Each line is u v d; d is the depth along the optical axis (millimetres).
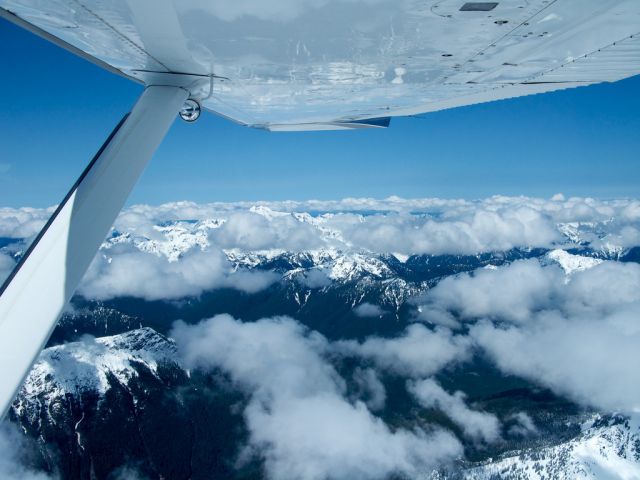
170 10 1434
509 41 1688
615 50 1759
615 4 1414
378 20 1523
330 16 1484
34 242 1348
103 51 1757
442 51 1776
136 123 1659
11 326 1229
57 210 1396
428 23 1553
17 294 1271
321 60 1842
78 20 1530
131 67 1843
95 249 1351
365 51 1761
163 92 1854
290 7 1438
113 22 1515
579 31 1594
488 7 1442
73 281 1303
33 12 1518
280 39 1640
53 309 1264
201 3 1394
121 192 1457
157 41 1610
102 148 1559
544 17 1510
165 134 1694
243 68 1870
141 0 1382
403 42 1697
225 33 1565
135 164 1523
